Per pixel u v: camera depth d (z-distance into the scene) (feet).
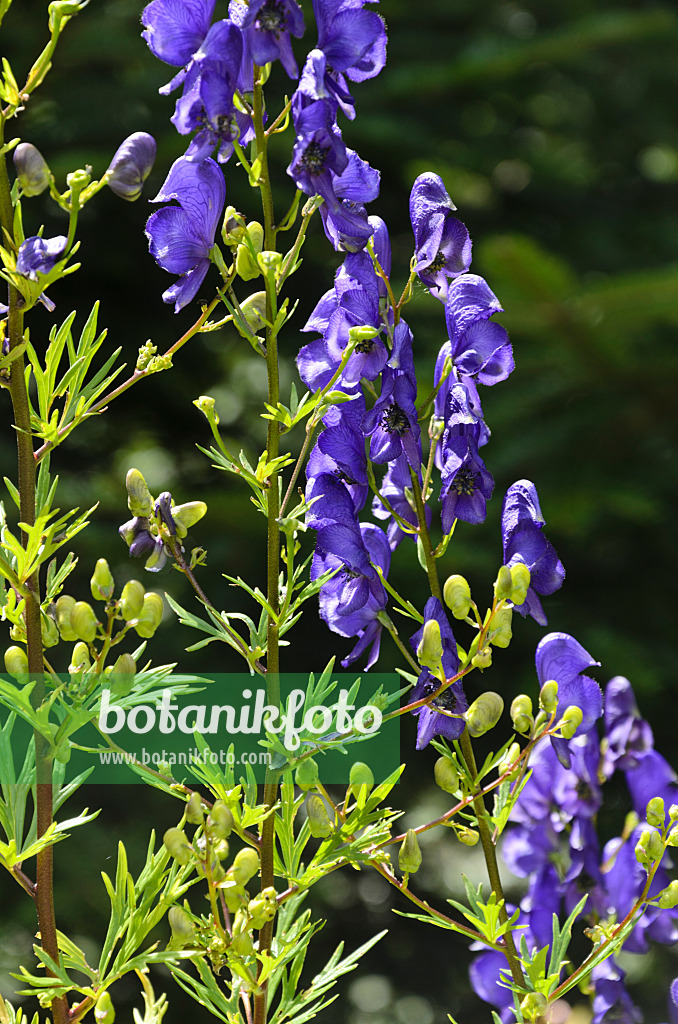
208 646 6.99
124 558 6.63
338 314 2.94
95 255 7.47
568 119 9.38
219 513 6.54
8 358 2.84
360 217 2.93
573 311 5.88
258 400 8.39
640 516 6.40
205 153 2.83
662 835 2.95
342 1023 7.63
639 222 8.66
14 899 6.17
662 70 9.10
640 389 6.56
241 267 2.86
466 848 7.84
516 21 9.05
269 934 2.92
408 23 8.71
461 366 2.95
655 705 6.92
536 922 3.13
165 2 2.87
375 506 3.05
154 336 7.72
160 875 2.89
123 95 7.36
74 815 6.59
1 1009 2.92
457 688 2.93
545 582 2.97
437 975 7.98
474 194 8.54
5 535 2.85
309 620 7.57
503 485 6.67
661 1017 6.25
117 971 2.85
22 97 2.83
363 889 8.24
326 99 2.85
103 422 7.79
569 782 3.14
